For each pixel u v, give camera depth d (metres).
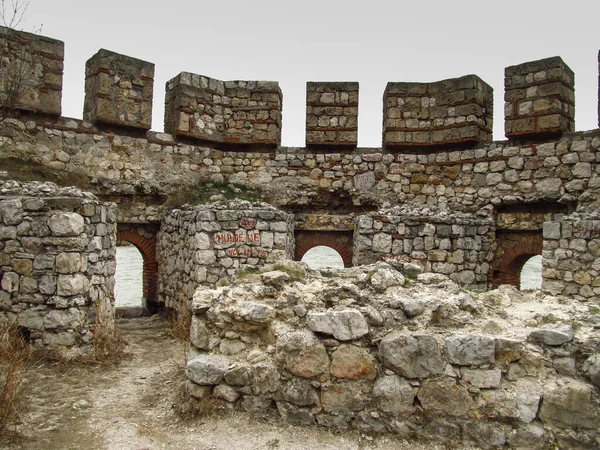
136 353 10.00
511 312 6.39
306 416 5.92
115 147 13.74
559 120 12.88
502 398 5.52
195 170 14.95
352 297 6.24
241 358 6.32
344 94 15.00
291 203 15.20
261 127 15.30
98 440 5.75
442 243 12.42
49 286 8.87
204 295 6.70
